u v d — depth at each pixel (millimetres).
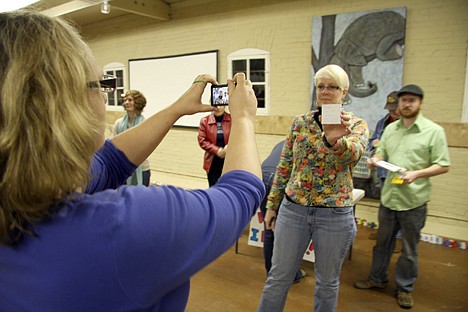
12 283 424
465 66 3512
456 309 2396
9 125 394
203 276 2848
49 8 3617
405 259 2422
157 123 850
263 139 4949
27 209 405
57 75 426
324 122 1414
